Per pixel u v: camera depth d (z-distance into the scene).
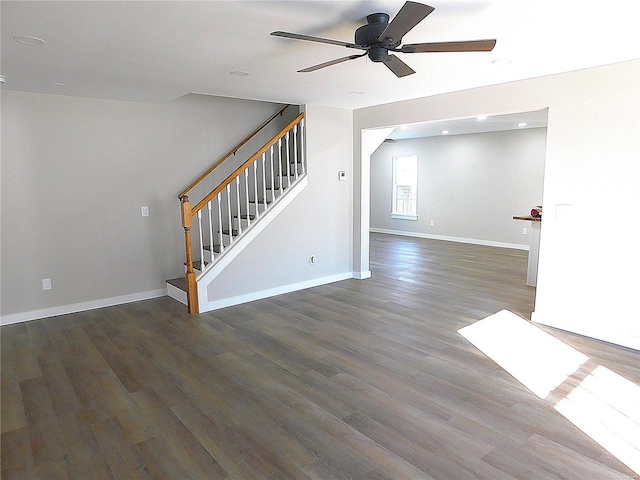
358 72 3.54
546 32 2.62
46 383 3.06
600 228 3.62
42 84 3.88
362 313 4.55
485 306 4.73
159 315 4.56
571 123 3.69
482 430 2.44
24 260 4.35
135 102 4.87
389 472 2.10
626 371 3.14
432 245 8.88
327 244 5.80
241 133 5.76
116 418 2.62
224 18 2.32
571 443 2.32
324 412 2.66
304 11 2.25
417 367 3.26
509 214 8.37
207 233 5.60
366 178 5.94
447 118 4.58
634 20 2.41
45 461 2.22
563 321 3.96
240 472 2.12
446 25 2.49
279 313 4.59
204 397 2.86
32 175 4.32
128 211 4.96
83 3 2.08
